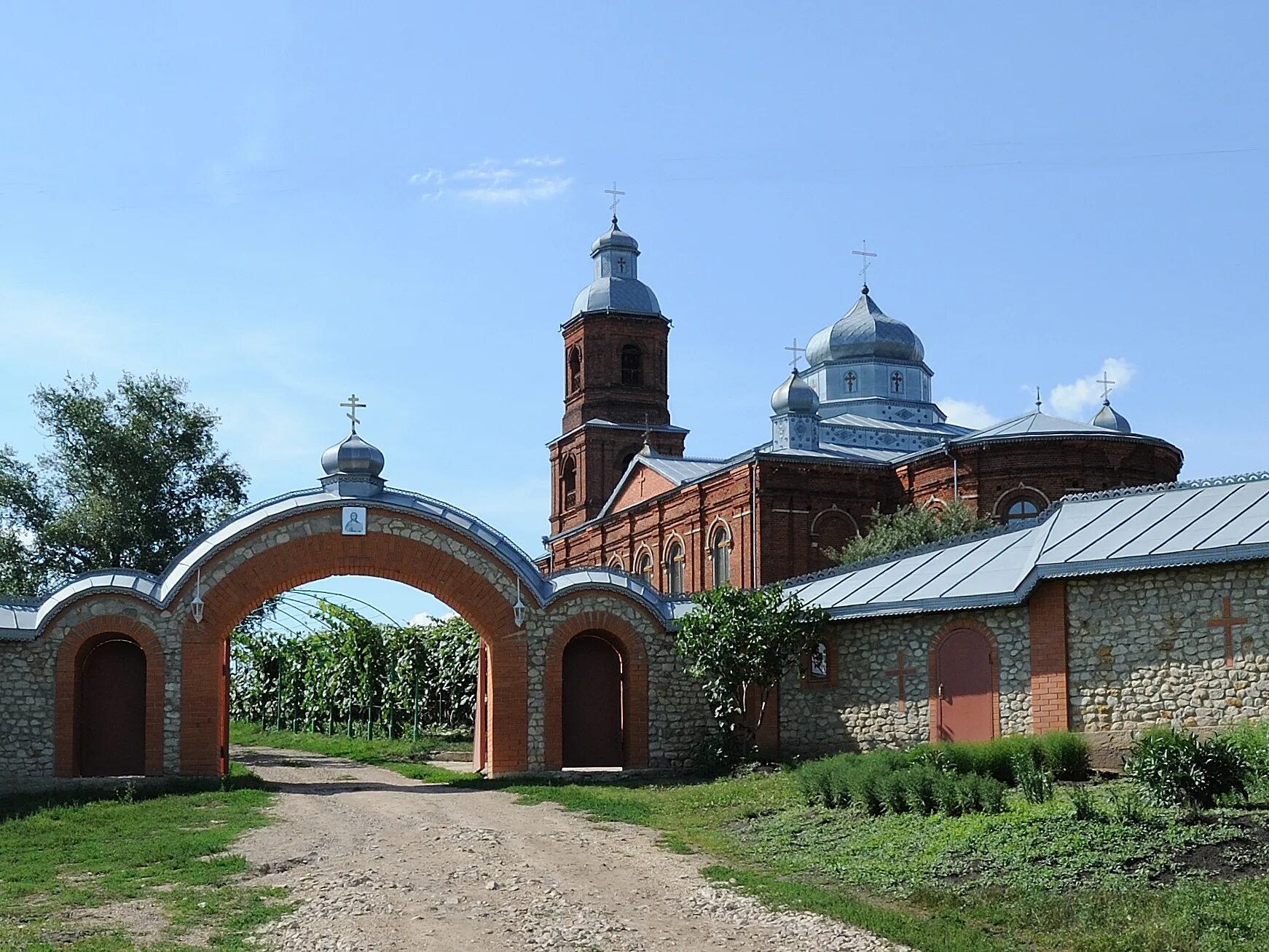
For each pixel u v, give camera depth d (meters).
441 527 33.25
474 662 49.56
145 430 57.22
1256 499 26.39
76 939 16.61
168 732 31.33
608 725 34.56
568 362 72.19
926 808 21.58
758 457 52.34
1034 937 15.72
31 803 28.42
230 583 32.03
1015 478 48.53
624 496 66.12
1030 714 27.81
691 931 16.55
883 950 15.52
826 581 33.72
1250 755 20.36
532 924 16.97
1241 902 15.71
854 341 67.62
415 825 24.84
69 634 31.09
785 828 22.70
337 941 16.27
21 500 56.12
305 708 58.22
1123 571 26.42
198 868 20.69
